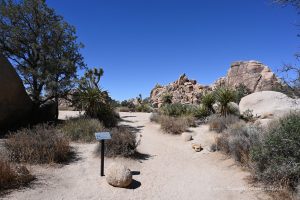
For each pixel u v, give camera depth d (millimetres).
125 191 5859
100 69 20375
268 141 6113
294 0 5691
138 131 13781
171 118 15016
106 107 14469
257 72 31250
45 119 14711
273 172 5746
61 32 15406
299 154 5617
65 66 14891
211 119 13906
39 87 14930
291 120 6355
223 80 35281
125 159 8125
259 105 15367
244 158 7230
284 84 6180
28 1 14633
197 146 9930
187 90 37406
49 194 5328
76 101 15109
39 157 7086
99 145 8523
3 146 7785
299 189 5004
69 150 8398
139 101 43125
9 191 5176
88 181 6246
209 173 7398
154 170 7551
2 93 10977
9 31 14578
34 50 14727
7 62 11211
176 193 5977
